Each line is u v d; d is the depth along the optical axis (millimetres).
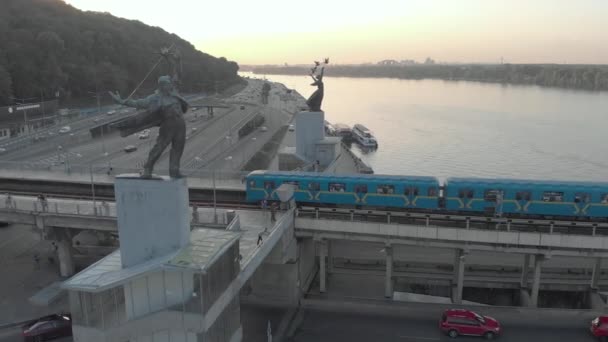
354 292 56844
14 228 71188
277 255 49750
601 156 149500
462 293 56469
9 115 144625
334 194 59062
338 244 66625
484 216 55875
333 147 76312
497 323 44781
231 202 62406
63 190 68688
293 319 49219
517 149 161625
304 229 53594
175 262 30078
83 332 30969
